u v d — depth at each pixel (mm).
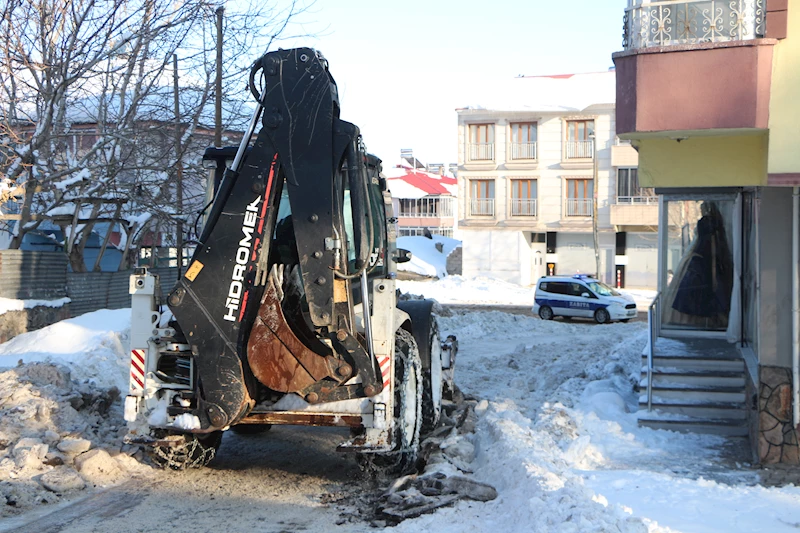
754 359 11320
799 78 8711
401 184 78500
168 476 7891
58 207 17609
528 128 53906
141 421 7465
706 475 8695
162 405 7445
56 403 9086
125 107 19422
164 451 7891
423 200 77500
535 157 53688
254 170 7117
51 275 17188
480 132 54906
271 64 7180
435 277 54531
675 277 14266
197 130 19047
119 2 15484
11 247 16641
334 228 6918
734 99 8891
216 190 8227
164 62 17578
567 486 6602
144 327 7457
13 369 10125
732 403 11023
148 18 16062
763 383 9281
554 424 10094
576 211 53062
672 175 10195
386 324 7188
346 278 6953
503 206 54688
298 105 7105
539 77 57094
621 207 51219
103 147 17531
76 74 15367
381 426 7129
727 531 6379
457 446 8781
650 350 11758
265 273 7121
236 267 7062
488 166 54719
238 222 7090
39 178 16828
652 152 10242
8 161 15844
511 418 10375
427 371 9211
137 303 7492
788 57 8766
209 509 6891
